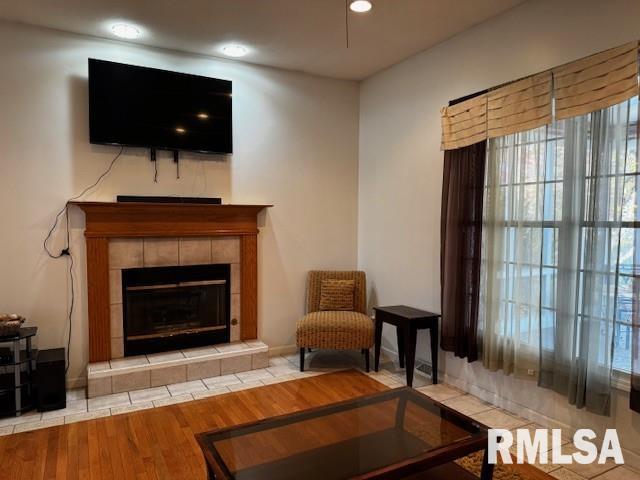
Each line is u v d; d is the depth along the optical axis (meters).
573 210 2.62
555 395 2.83
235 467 1.87
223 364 3.83
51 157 3.40
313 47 3.72
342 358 4.31
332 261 4.65
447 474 2.15
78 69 3.45
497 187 3.09
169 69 3.77
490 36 3.18
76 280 3.52
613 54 2.38
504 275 3.08
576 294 2.60
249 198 4.18
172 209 3.74
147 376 3.52
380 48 3.74
